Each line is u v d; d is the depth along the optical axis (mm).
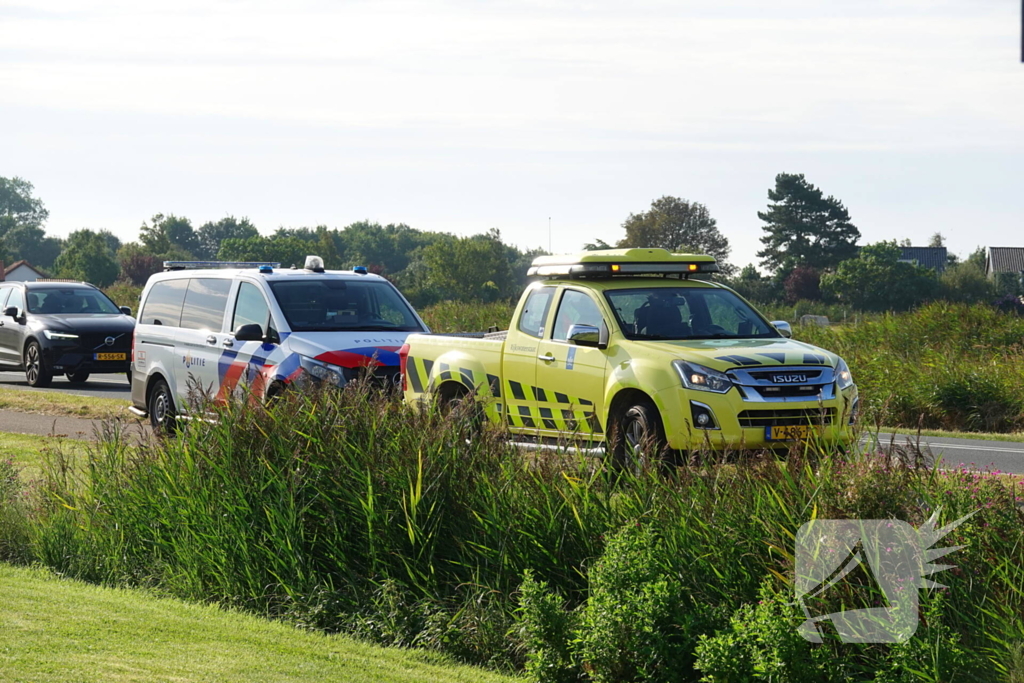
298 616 14383
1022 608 11258
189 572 15664
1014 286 191000
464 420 16531
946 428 36719
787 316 76625
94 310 47625
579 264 21766
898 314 50812
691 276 23125
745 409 18375
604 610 11914
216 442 17375
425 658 12953
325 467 15867
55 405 35844
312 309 26938
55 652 11094
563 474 14898
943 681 10578
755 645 11047
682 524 13047
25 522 18125
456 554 14656
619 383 19656
